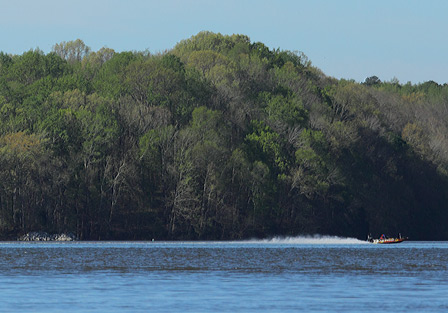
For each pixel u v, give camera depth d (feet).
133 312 631.97
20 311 632.79
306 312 638.12
